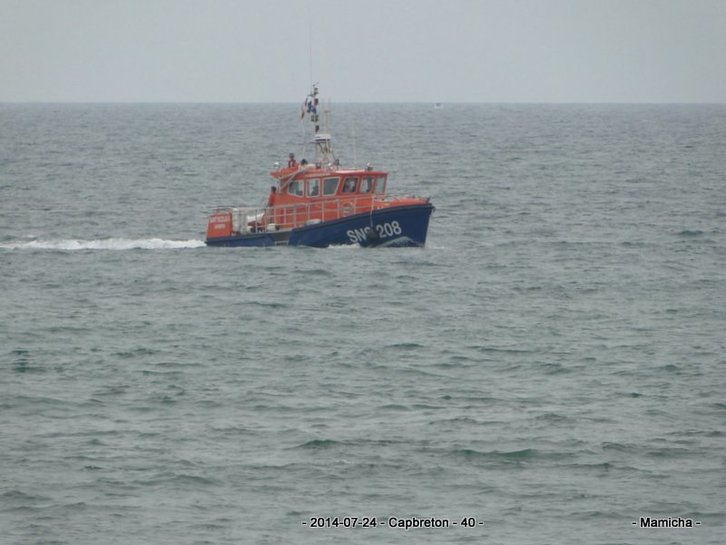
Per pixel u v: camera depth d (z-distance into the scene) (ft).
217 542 243.19
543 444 297.74
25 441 297.74
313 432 305.32
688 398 337.11
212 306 457.68
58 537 244.63
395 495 267.18
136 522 251.80
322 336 409.49
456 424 312.50
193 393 339.98
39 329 417.28
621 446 296.30
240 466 282.36
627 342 403.95
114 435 303.27
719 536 247.70
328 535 246.68
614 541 245.24
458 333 415.03
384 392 342.44
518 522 253.85
